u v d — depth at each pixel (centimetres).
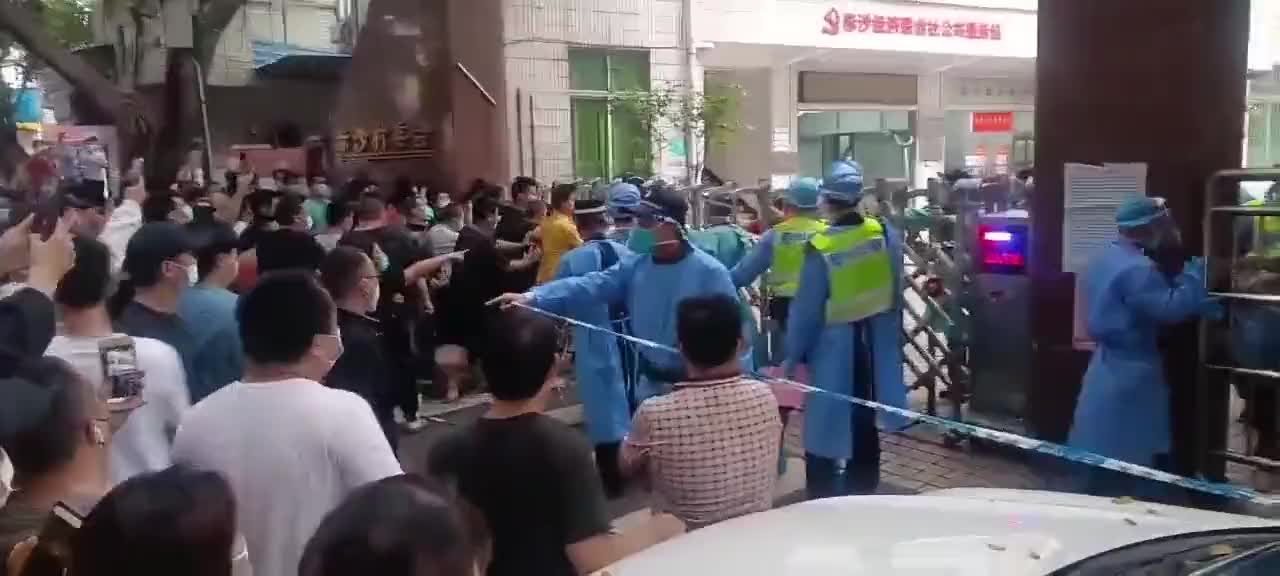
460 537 153
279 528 250
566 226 756
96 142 1105
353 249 414
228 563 166
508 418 266
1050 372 571
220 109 2003
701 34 1822
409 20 1559
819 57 2061
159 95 1883
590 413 563
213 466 251
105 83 1727
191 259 393
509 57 1600
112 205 927
